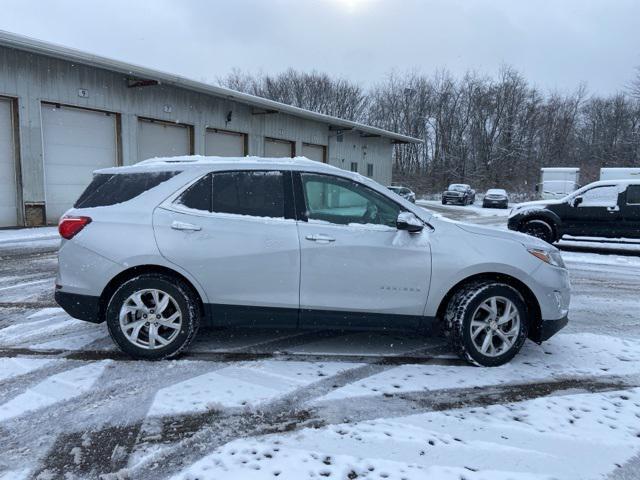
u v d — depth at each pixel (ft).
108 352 14.32
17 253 34.01
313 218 13.82
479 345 13.76
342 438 9.84
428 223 13.96
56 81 49.83
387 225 13.89
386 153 115.34
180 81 57.93
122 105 56.54
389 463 9.00
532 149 189.37
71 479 8.43
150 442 9.62
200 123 66.80
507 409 11.27
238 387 12.11
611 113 185.68
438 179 189.16
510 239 14.06
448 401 11.62
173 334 13.60
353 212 14.01
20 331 16.28
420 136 197.06
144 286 13.33
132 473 8.61
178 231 13.35
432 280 13.56
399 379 12.84
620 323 19.03
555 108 191.83
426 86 198.59
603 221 40.50
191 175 13.91
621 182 40.32
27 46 44.16
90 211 13.73
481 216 94.07
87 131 53.93
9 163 47.75
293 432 10.05
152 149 61.52
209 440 9.71
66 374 12.70
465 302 13.51
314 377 12.85
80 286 13.42
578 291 25.67
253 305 13.58
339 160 97.30
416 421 10.61
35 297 21.15
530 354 14.98
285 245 13.43
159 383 12.23
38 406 10.98
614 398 11.98
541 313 13.94
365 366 13.70
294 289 13.52
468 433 10.14
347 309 13.61
